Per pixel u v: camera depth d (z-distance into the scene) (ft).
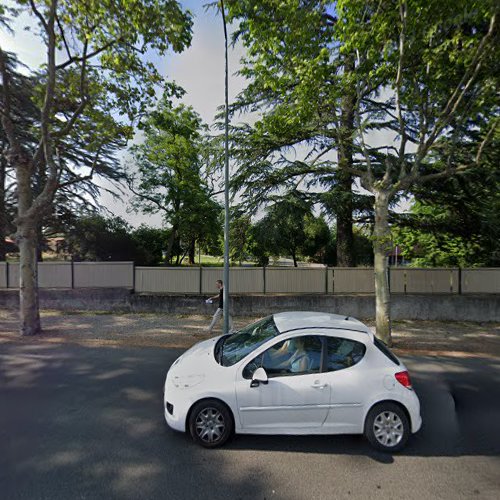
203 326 33.27
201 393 12.69
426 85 28.17
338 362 13.19
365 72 28.81
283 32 27.43
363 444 12.96
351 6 23.54
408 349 26.50
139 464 11.39
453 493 10.22
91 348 25.68
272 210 39.47
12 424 14.07
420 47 26.16
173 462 11.55
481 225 39.88
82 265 41.42
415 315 38.04
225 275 27.99
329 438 13.35
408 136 39.45
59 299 40.16
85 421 14.37
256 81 31.73
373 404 12.70
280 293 39.73
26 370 20.80
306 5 29.25
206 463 11.54
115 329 31.68
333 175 42.42
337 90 29.86
